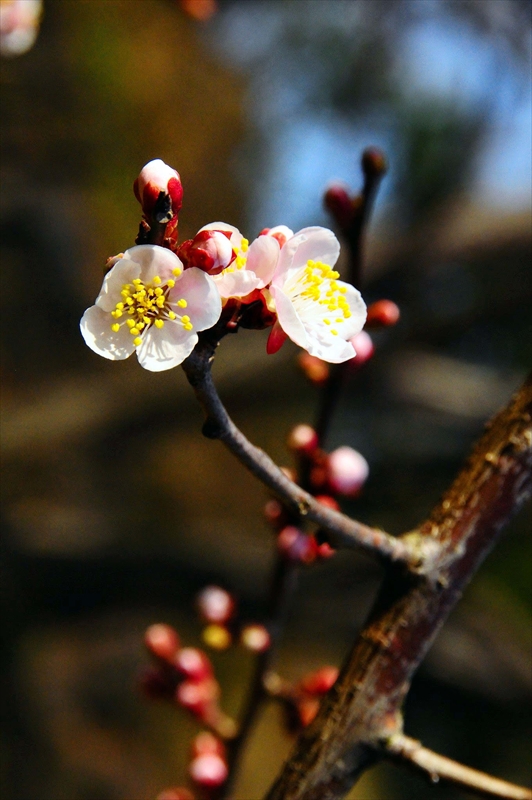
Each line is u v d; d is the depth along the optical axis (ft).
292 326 1.49
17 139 6.36
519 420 1.65
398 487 5.88
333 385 1.80
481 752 5.03
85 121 6.47
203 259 1.48
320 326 1.56
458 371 6.14
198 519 6.36
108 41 6.54
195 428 6.54
